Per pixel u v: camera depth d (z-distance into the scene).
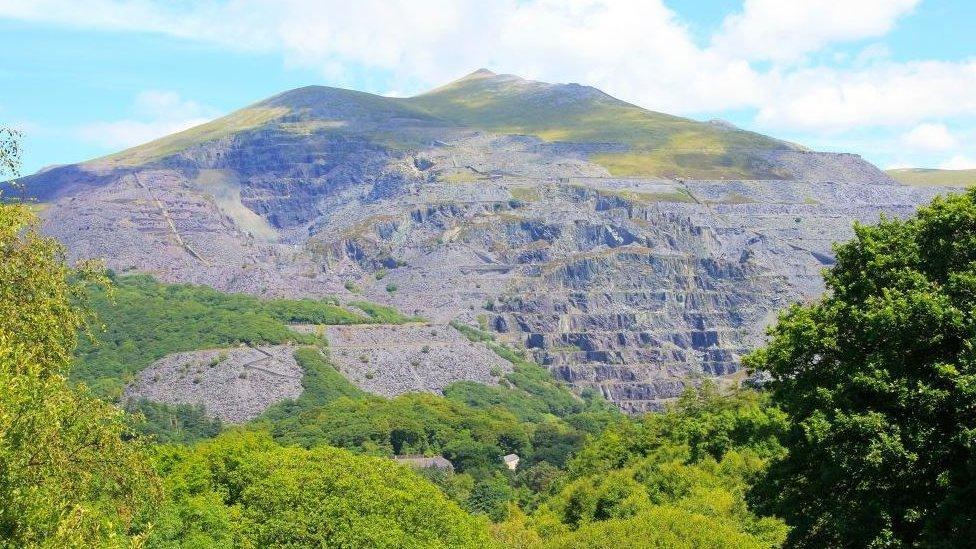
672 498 160.50
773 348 84.62
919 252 79.88
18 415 56.19
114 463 68.62
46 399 60.28
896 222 85.38
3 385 55.53
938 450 66.81
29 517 54.84
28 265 69.12
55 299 69.62
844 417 70.44
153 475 71.69
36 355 66.25
